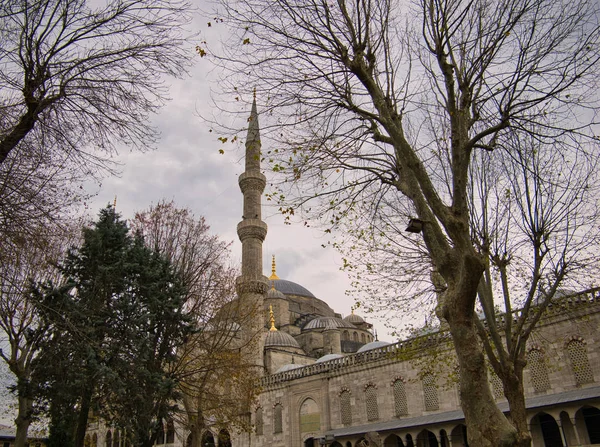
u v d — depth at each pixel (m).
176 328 29.52
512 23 13.52
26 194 14.84
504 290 19.52
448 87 13.38
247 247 67.25
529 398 35.56
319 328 80.94
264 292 64.44
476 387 10.84
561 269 19.52
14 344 26.72
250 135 31.22
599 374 32.56
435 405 41.53
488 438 10.42
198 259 36.59
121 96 15.05
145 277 28.69
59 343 24.48
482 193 19.78
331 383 50.62
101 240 28.20
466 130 13.72
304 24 14.59
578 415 33.41
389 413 44.56
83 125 15.23
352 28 14.38
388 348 47.19
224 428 39.69
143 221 36.28
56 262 26.39
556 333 35.19
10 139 13.67
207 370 34.12
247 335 50.56
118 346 25.45
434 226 12.67
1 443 55.00
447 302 11.70
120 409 25.94
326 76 15.09
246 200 71.19
